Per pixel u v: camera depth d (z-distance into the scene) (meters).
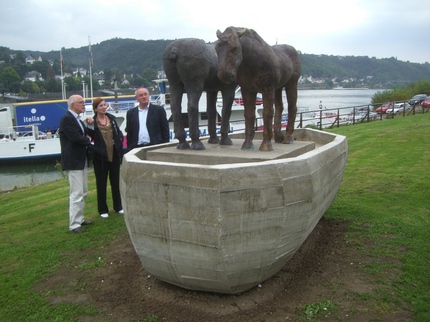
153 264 3.52
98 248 5.06
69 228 5.79
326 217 5.70
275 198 3.13
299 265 4.23
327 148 4.04
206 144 4.89
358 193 6.94
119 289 3.95
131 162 3.38
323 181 3.79
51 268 4.50
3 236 5.79
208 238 3.08
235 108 18.55
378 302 3.44
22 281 4.19
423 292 3.58
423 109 24.05
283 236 3.28
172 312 3.43
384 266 4.09
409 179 7.61
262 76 4.02
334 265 4.21
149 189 3.26
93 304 3.69
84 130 5.75
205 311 3.38
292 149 4.33
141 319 3.38
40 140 22.20
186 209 3.12
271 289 3.67
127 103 21.03
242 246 3.12
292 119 5.05
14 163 22.25
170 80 4.39
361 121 21.33
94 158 6.17
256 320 3.23
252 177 3.05
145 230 3.38
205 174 3.02
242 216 3.05
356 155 10.71
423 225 5.20
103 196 6.34
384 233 5.00
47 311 3.59
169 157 4.12
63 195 8.77
